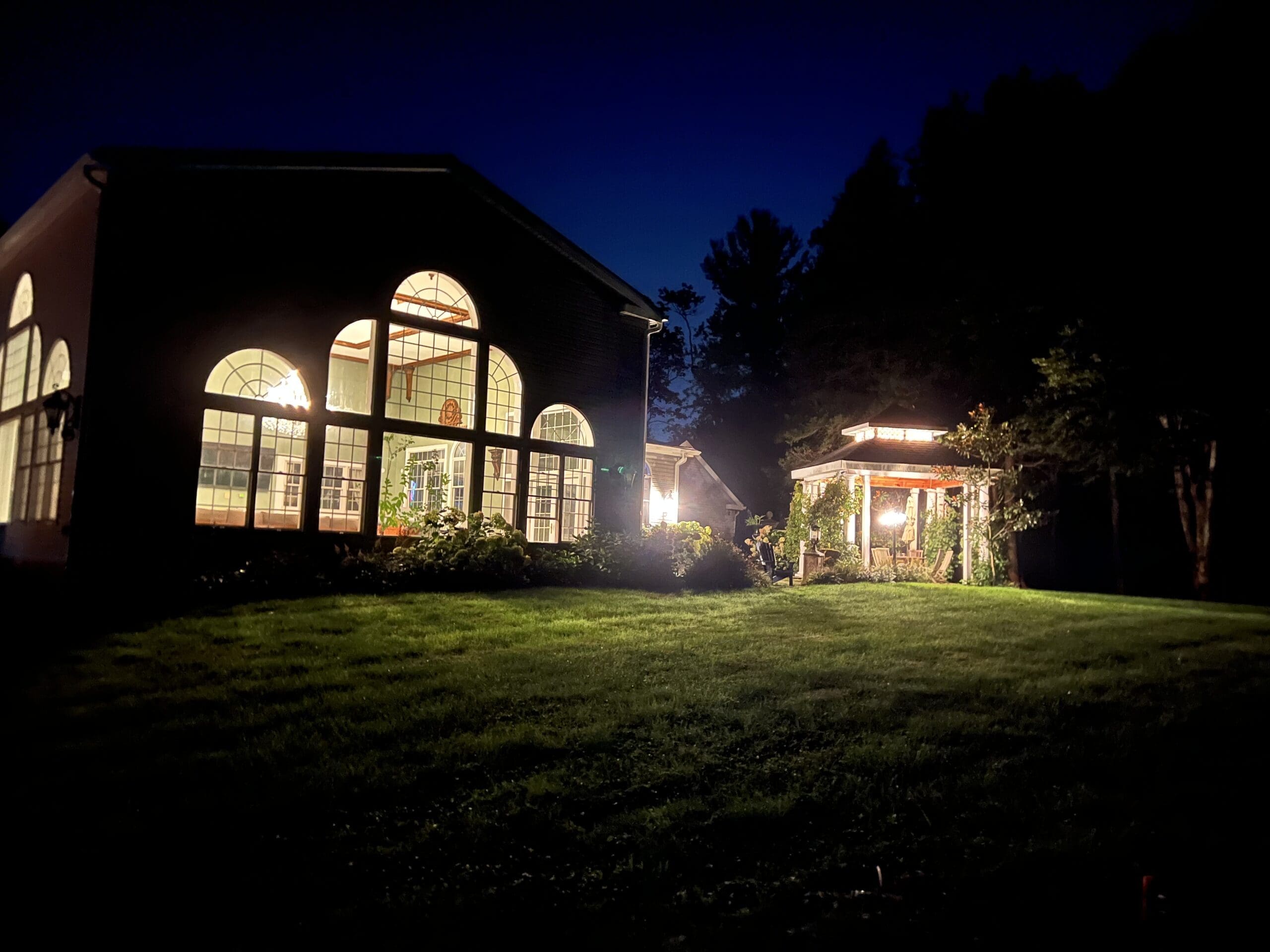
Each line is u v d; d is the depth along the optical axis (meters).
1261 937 4.09
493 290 15.98
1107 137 19.67
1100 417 19.09
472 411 15.85
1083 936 4.09
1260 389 18.30
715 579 15.58
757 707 6.96
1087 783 5.65
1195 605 14.81
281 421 13.98
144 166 11.88
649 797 5.41
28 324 14.21
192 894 4.27
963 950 3.97
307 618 10.28
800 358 34.19
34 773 5.58
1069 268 20.64
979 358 23.81
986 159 24.12
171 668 8.05
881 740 6.27
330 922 4.09
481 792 5.41
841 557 19.47
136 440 11.88
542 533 16.64
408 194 14.86
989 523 19.67
